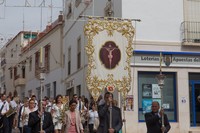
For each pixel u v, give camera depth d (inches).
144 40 849.5
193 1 888.9
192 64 863.7
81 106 725.3
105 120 431.2
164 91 850.1
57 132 600.7
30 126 497.4
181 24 873.5
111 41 582.2
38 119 495.2
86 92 1007.6
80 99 733.3
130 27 593.6
